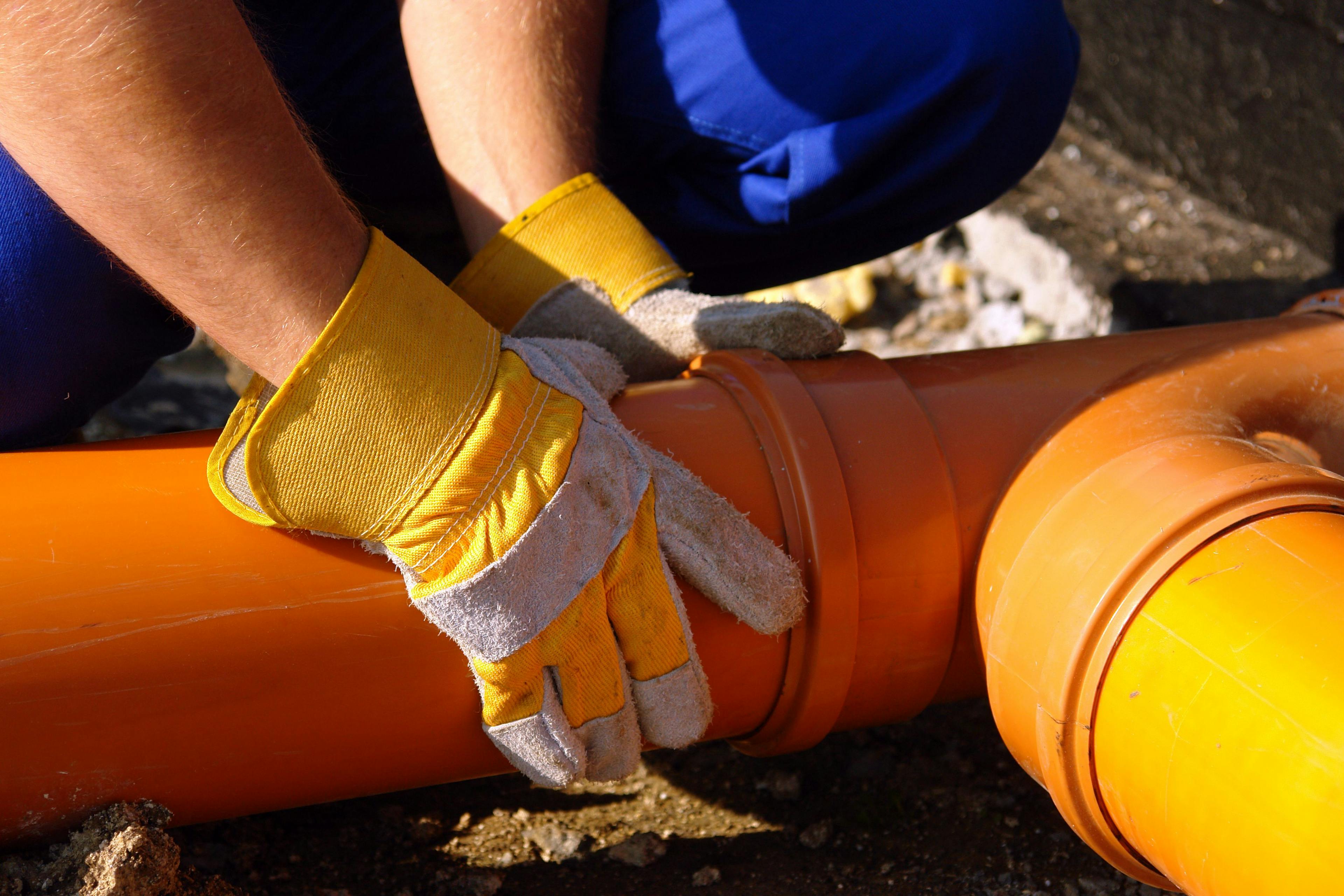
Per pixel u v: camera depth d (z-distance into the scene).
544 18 1.42
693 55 1.64
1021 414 1.35
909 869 1.41
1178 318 2.58
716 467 1.24
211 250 0.91
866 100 1.61
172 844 1.08
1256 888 0.95
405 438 1.01
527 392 1.08
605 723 1.16
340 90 1.72
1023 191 3.24
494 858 1.43
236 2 1.40
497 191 1.44
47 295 1.23
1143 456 1.20
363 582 1.10
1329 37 2.61
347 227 1.00
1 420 1.33
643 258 1.43
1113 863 1.21
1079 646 1.10
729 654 1.23
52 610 1.01
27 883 1.05
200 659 1.05
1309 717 0.92
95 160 0.86
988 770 1.61
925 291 3.36
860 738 1.69
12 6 0.79
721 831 1.49
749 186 1.73
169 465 1.12
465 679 1.14
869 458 1.27
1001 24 1.55
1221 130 2.98
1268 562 1.03
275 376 1.01
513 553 1.03
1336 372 1.40
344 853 1.42
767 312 1.38
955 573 1.29
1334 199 2.69
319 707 1.10
